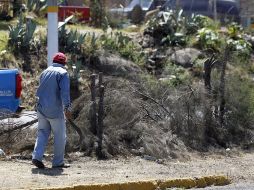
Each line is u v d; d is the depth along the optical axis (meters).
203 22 61.59
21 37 49.91
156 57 54.69
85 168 31.88
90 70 50.34
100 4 66.00
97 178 29.22
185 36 57.53
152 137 36.62
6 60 47.84
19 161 32.91
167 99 40.56
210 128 40.56
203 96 40.97
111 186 27.70
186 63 54.34
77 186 26.95
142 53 54.50
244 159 37.69
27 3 62.03
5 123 35.50
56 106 31.06
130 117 37.34
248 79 47.09
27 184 27.19
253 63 56.62
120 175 30.28
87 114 36.44
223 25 67.81
